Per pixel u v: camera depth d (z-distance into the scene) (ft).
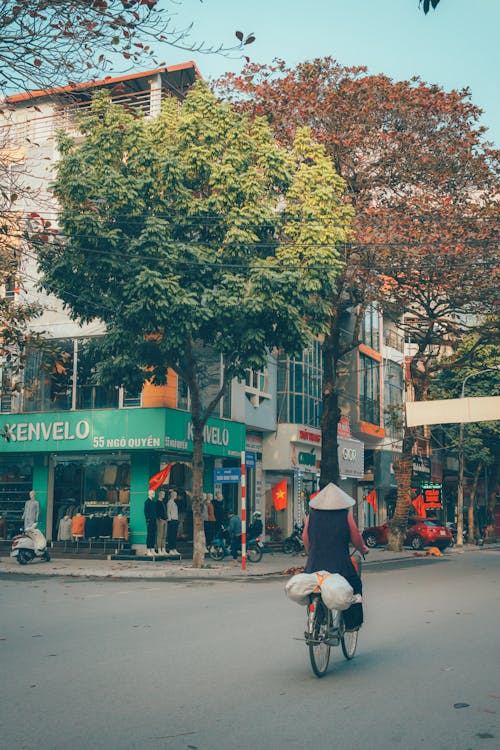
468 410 92.02
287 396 114.52
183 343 67.00
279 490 98.02
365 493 155.53
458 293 85.05
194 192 70.49
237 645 30.50
